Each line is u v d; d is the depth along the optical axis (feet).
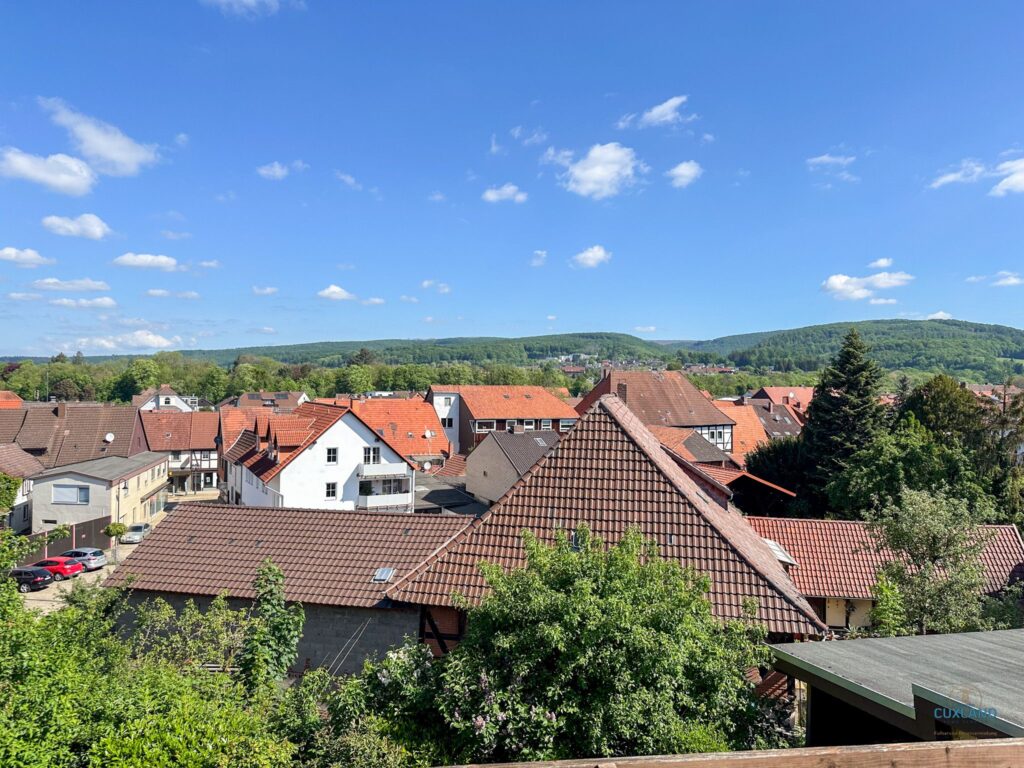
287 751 25.36
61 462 182.39
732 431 204.33
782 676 42.96
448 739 27.27
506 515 51.19
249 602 57.88
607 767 8.93
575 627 27.81
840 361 136.26
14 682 26.30
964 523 54.95
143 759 22.79
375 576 57.52
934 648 26.63
